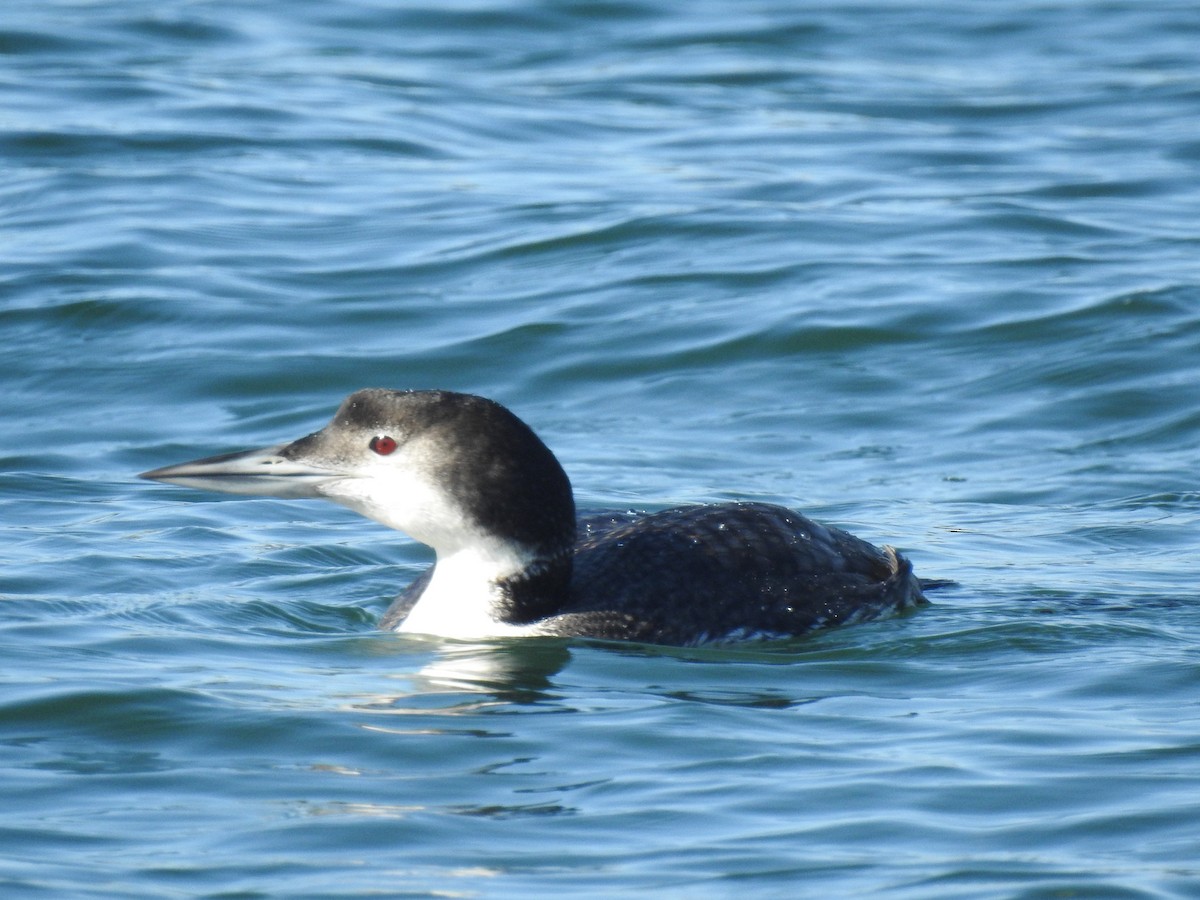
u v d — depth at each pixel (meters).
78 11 26.80
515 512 10.22
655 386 15.09
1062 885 6.60
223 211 18.66
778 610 10.37
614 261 17.41
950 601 10.80
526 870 6.81
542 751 8.11
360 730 8.38
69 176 19.36
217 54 25.08
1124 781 7.60
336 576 11.53
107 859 6.88
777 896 6.55
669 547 10.59
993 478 13.37
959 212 18.81
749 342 15.70
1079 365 15.16
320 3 28.03
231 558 11.72
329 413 14.55
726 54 26.06
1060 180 20.11
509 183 19.84
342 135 21.39
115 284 16.58
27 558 11.41
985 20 28.22
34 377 15.06
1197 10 28.89
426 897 6.54
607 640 10.14
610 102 23.55
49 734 8.27
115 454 13.87
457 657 9.75
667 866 6.84
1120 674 9.22
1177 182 20.09
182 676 9.16
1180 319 15.83
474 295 16.67
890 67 25.56
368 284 16.88
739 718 8.59
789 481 13.32
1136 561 11.62
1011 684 9.14
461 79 24.42
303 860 6.89
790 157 21.00
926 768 7.80
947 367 15.30
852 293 16.55
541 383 15.18
